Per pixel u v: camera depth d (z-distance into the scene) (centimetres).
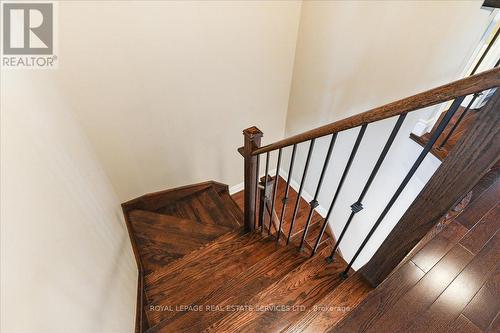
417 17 154
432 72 159
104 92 175
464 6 135
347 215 275
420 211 85
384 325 95
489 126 60
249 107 264
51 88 134
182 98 213
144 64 180
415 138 200
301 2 222
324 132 94
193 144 249
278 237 183
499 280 105
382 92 193
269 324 120
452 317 95
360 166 234
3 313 47
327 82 234
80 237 99
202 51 199
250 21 206
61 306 71
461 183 72
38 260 65
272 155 338
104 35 156
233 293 147
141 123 205
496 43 195
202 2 177
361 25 187
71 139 139
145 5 159
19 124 76
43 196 78
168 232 221
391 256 102
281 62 252
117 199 224
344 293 113
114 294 119
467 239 118
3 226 53
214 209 267
